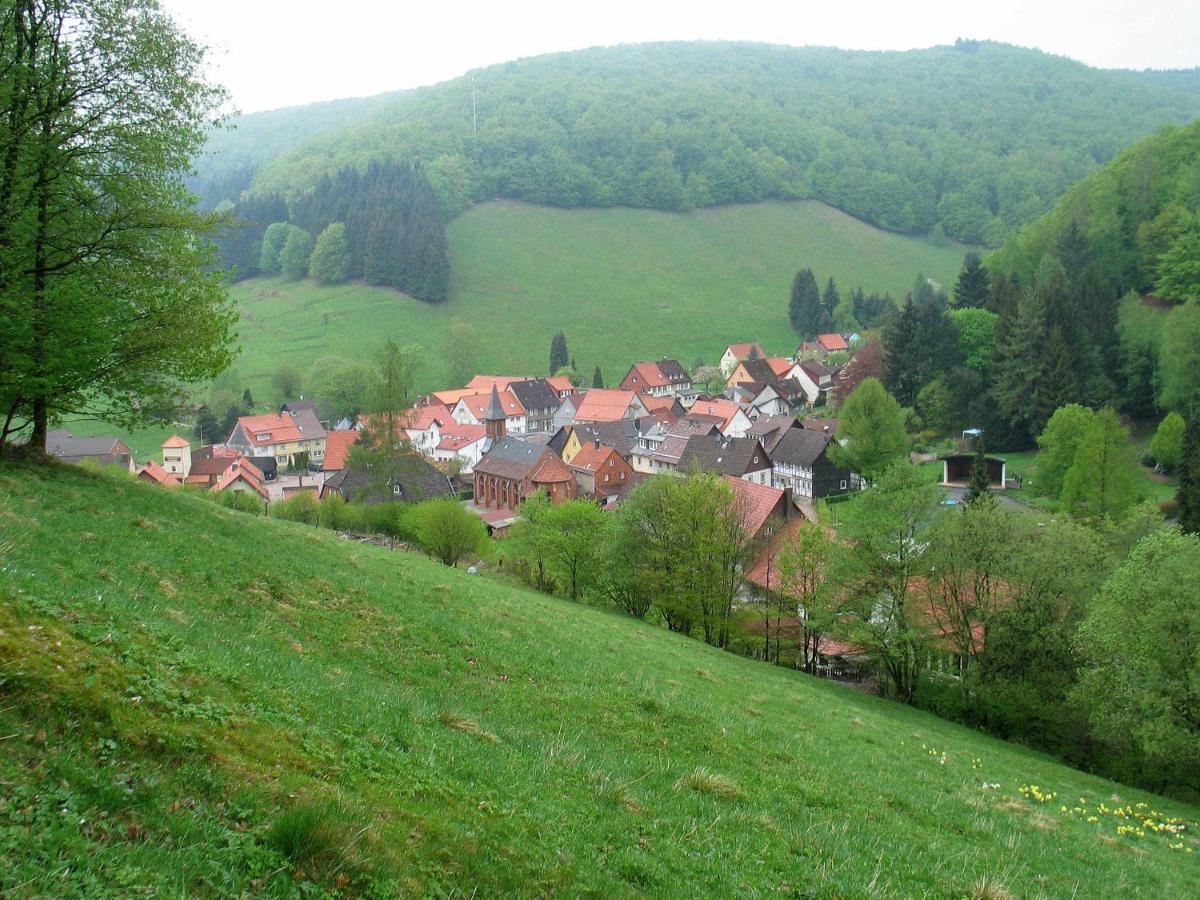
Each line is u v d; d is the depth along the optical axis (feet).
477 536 210.59
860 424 317.42
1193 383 314.76
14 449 86.48
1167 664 113.39
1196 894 58.70
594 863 37.29
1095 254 443.32
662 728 66.28
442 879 30.91
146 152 86.28
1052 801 82.02
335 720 43.73
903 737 100.22
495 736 51.98
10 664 31.30
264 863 27.30
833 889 41.73
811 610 155.84
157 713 33.99
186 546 72.23
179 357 91.86
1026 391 368.48
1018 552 141.59
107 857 24.64
